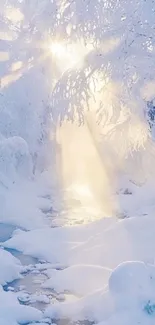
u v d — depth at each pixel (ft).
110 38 40.19
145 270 24.58
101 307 24.29
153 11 39.11
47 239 37.01
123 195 50.37
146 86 40.06
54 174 60.85
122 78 39.99
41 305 26.21
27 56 59.31
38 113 60.34
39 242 36.27
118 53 39.88
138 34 39.47
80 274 29.35
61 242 36.14
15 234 39.58
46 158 62.44
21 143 55.31
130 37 39.65
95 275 29.19
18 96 60.08
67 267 31.96
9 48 60.39
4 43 60.44
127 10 39.65
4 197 47.93
